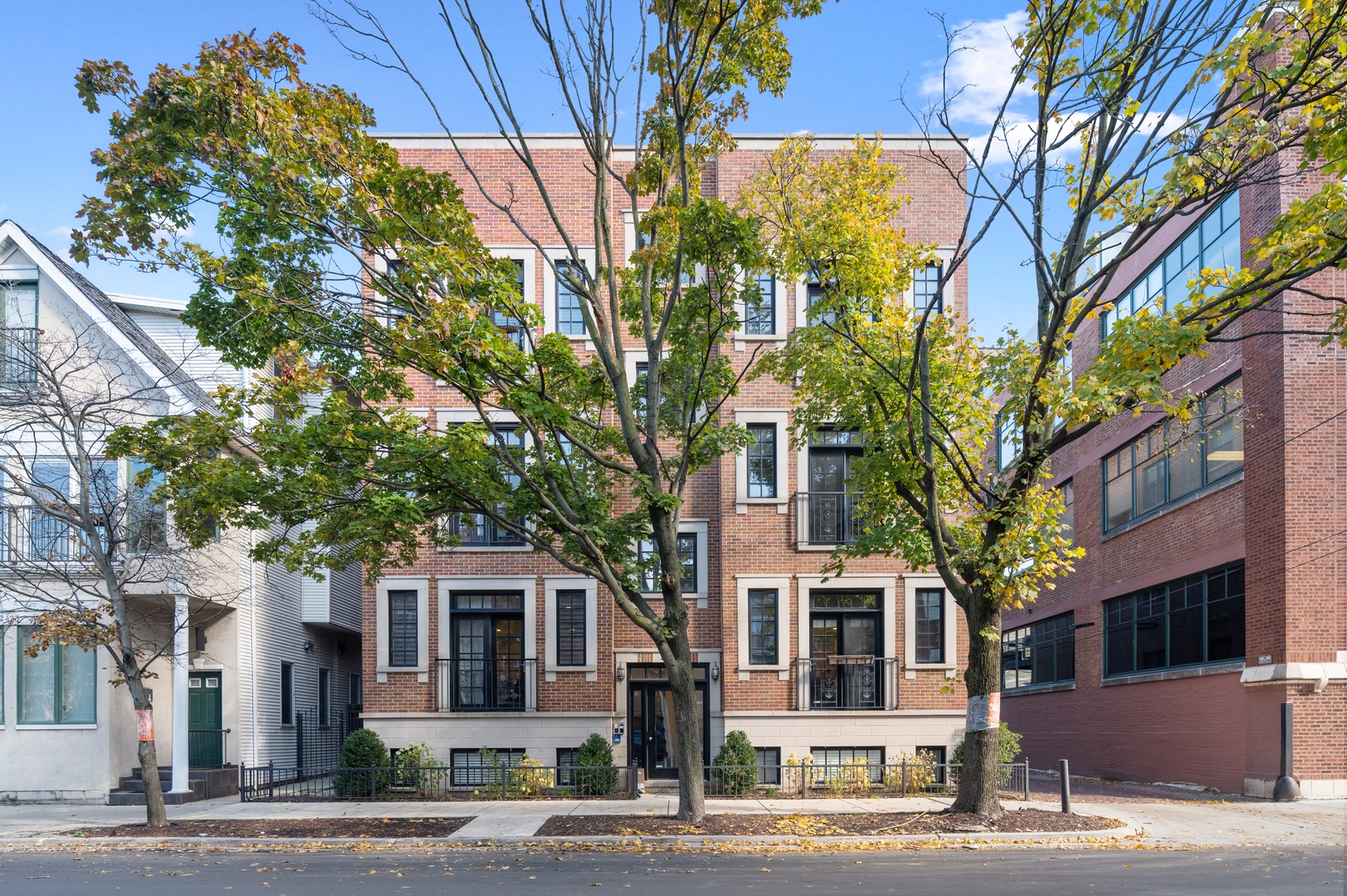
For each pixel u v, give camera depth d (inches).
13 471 764.6
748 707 815.1
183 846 551.5
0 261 814.5
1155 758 967.0
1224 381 873.5
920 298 841.5
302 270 515.5
